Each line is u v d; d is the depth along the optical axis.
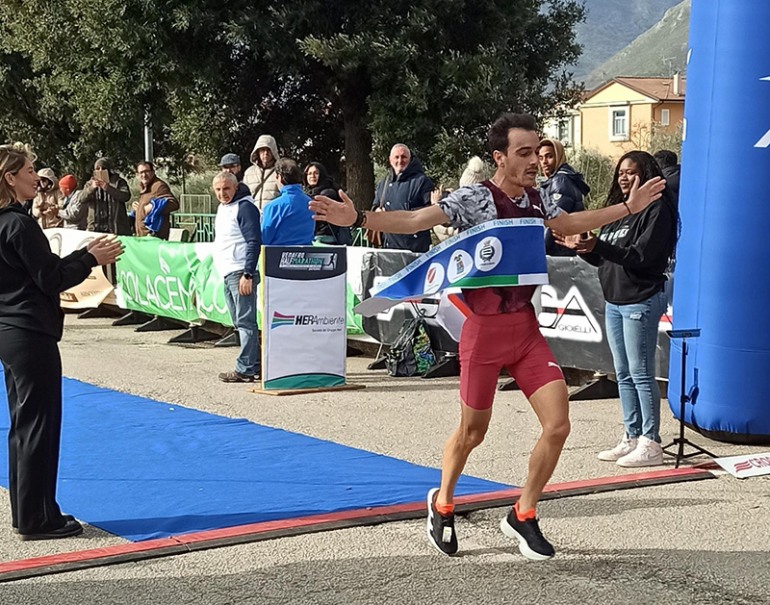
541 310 9.19
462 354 4.78
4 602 4.34
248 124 23.31
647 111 59.16
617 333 6.62
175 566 4.78
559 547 5.03
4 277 5.06
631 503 5.78
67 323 14.09
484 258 4.63
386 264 10.49
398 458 6.86
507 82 20.16
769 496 5.93
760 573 4.66
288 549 5.01
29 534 5.20
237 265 9.59
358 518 5.45
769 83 6.55
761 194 6.62
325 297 9.30
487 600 4.34
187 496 5.94
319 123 24.09
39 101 25.75
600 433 7.52
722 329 6.83
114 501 5.86
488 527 5.36
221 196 9.58
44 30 22.06
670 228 6.37
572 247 6.13
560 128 24.22
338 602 4.32
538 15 22.58
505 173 4.66
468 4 20.36
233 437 7.46
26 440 5.16
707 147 6.83
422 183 10.59
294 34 19.77
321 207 4.45
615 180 6.54
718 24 6.73
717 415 6.93
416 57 19.73
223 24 19.31
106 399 8.91
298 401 8.85
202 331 12.44
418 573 4.67
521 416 8.15
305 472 6.46
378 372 10.32
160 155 28.30
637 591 4.44
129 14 20.03
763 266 6.69
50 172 16.72
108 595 4.42
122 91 21.09
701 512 5.61
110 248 5.14
